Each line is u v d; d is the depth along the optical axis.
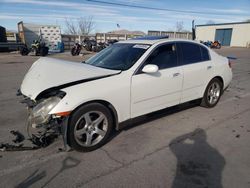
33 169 3.01
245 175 2.89
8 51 24.91
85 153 3.41
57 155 3.35
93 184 2.73
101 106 3.43
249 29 41.97
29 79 3.71
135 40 4.67
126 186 2.70
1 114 4.93
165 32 40.75
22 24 27.08
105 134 3.56
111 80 3.52
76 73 3.46
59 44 27.00
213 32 48.28
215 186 2.69
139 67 3.83
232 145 3.65
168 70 4.23
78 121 3.26
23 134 3.97
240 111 5.21
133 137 3.90
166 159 3.25
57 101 3.10
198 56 4.89
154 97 4.07
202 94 5.07
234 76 9.93
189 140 3.81
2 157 3.27
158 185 2.71
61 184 2.73
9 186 2.69
